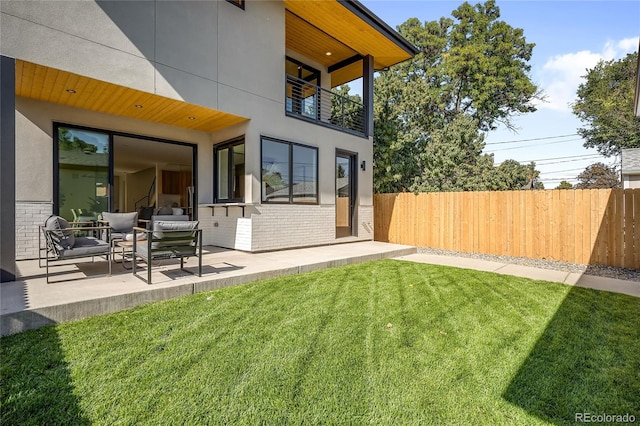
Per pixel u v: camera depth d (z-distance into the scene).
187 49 5.97
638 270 6.64
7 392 2.09
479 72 20.31
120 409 1.96
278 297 4.17
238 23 6.82
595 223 7.25
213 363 2.51
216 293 4.25
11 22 4.17
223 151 7.96
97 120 6.43
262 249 7.18
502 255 8.49
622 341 3.02
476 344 2.93
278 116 7.59
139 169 14.92
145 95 5.59
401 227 10.56
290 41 9.63
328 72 11.42
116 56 5.09
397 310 3.81
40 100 5.80
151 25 5.50
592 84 24.72
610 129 23.48
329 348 2.80
